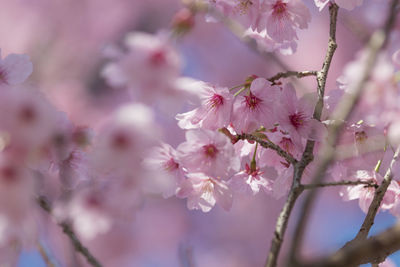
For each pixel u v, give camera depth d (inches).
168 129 92.5
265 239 104.9
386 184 44.1
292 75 44.9
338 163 45.3
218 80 110.3
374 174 45.3
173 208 108.7
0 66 42.9
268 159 45.8
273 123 44.8
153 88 39.8
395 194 45.7
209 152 43.6
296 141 44.1
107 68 39.8
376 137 44.4
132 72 39.7
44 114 39.9
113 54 40.0
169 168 44.3
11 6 120.8
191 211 109.0
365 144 44.5
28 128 39.8
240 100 45.0
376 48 40.6
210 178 44.5
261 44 47.8
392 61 44.1
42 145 40.5
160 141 43.6
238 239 105.7
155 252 105.5
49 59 115.6
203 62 111.1
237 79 109.6
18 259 41.4
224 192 44.7
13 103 39.8
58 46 117.6
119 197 40.7
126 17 121.6
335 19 45.0
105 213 41.3
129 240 104.5
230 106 44.9
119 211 41.1
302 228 38.0
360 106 43.4
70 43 118.3
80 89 112.7
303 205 38.2
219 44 112.1
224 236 106.2
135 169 40.3
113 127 39.7
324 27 108.9
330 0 45.7
